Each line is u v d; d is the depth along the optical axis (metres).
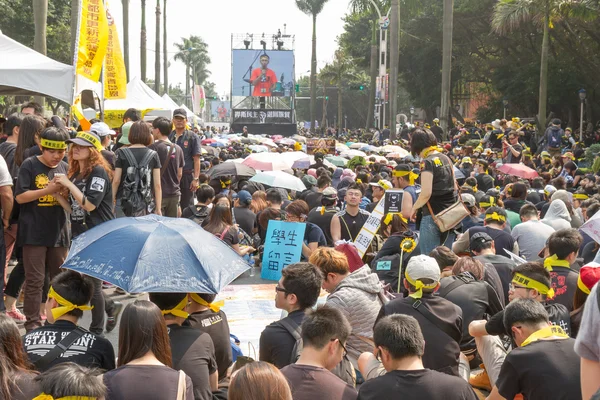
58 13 45.56
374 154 26.12
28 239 6.76
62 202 6.81
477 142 33.88
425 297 5.17
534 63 45.03
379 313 5.27
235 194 12.89
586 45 41.81
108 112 21.30
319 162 17.89
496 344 5.60
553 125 27.70
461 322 5.18
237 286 9.76
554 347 4.28
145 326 3.94
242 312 8.42
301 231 9.09
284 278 5.00
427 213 8.01
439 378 3.93
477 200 11.62
